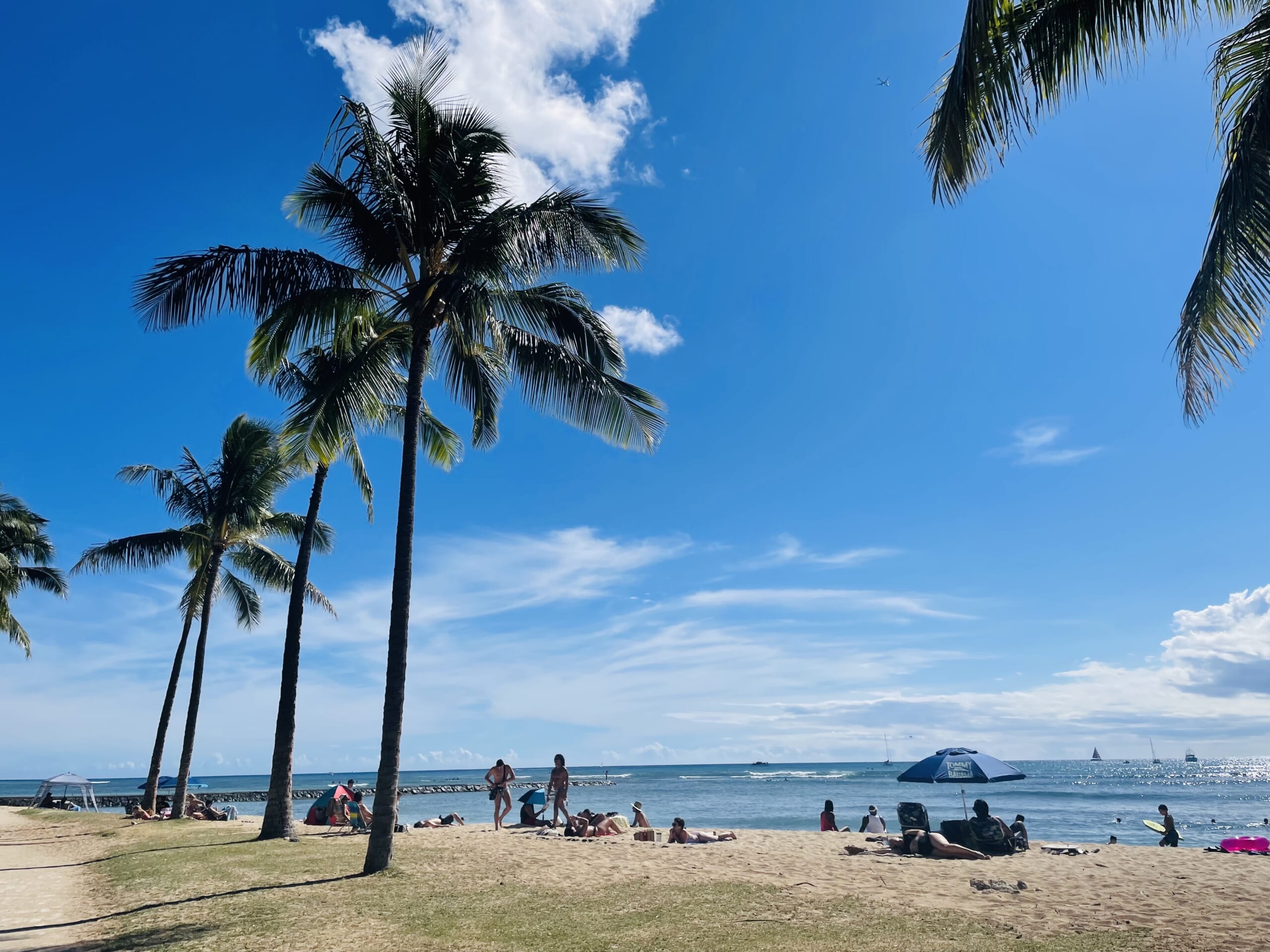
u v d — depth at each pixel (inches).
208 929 316.8
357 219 529.3
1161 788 3334.2
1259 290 285.1
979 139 277.6
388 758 456.1
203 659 958.4
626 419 533.3
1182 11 277.4
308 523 688.4
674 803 2311.8
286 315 474.6
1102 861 513.0
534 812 737.6
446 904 355.3
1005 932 291.9
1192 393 315.0
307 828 756.6
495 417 611.2
